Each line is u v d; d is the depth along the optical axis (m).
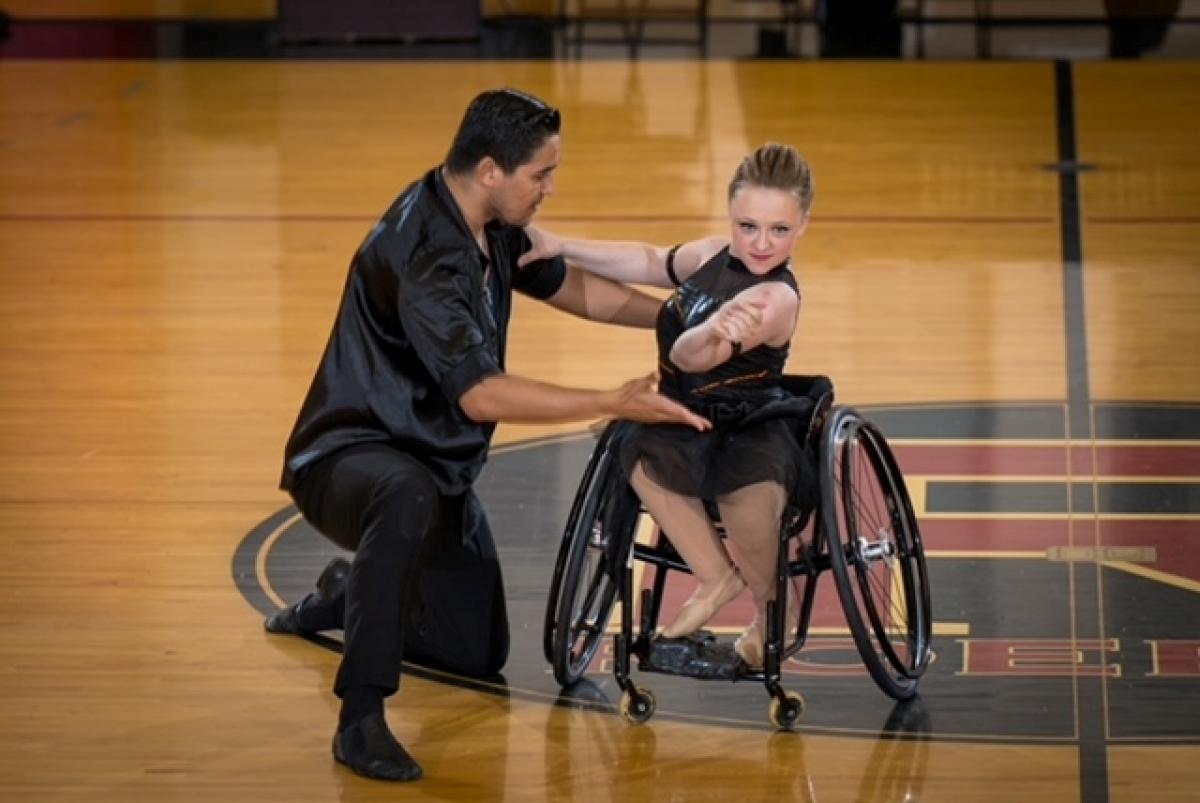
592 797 10.67
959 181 24.53
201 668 12.41
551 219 22.92
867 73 30.22
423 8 32.75
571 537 11.32
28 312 20.19
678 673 11.36
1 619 13.17
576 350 18.97
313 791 10.76
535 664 12.45
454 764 11.07
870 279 20.91
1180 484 15.31
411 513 10.82
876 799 10.62
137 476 15.88
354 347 11.32
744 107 28.30
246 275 21.33
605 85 29.73
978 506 14.94
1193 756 11.09
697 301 11.06
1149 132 26.55
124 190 24.70
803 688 12.04
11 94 29.69
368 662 10.76
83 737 11.46
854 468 15.28
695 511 11.12
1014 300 20.16
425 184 11.30
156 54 32.22
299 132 27.30
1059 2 33.62
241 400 17.67
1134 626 12.89
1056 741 11.30
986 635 12.77
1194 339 18.89
